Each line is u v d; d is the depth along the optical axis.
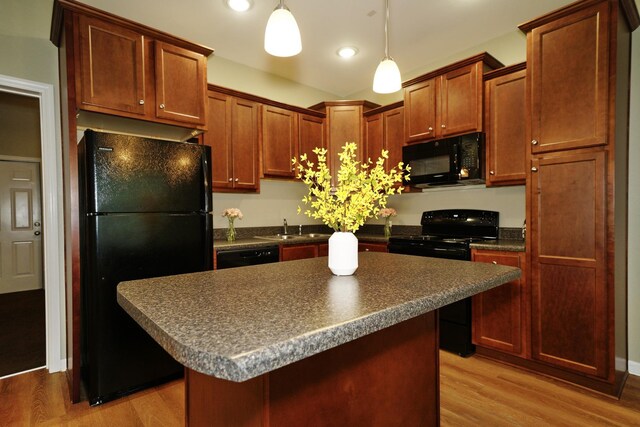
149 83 2.33
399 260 1.65
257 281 1.19
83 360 2.21
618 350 2.07
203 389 1.18
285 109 3.51
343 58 3.41
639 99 2.23
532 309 2.26
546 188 2.19
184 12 2.58
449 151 2.88
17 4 2.31
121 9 2.53
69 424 1.81
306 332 0.68
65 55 2.09
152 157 2.15
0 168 4.58
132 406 1.97
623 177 2.14
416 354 1.43
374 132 3.66
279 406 0.93
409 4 2.51
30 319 3.54
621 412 1.86
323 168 1.30
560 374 2.21
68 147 2.04
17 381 2.27
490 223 2.99
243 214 3.56
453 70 2.90
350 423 1.13
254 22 2.73
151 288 1.09
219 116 3.01
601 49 1.98
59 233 2.41
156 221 2.16
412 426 1.40
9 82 2.26
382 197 1.36
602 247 1.98
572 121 2.08
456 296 1.05
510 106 2.61
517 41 2.90
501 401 1.99
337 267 1.28
